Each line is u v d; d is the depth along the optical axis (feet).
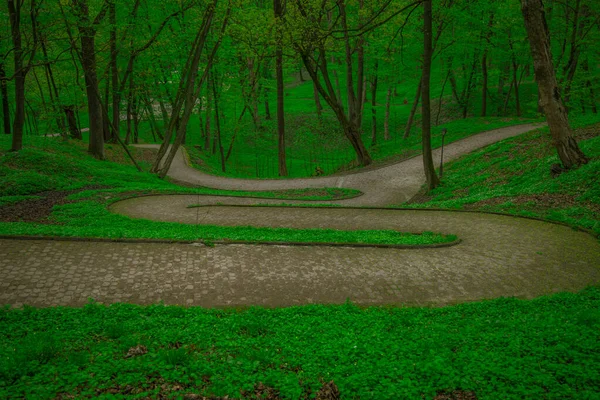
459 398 16.83
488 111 171.01
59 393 16.11
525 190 65.46
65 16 83.56
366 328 25.07
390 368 18.83
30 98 132.98
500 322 25.45
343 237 47.37
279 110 119.65
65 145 105.09
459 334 23.57
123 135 192.85
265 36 108.47
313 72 111.65
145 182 92.63
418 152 119.85
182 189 86.53
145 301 30.12
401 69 134.62
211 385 17.37
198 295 31.50
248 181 112.06
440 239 47.19
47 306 28.19
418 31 124.98
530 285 35.14
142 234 44.01
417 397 16.53
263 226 56.75
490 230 51.29
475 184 79.82
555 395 16.40
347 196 88.89
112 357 19.58
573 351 19.92
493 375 18.07
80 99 115.24
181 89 103.50
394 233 51.06
